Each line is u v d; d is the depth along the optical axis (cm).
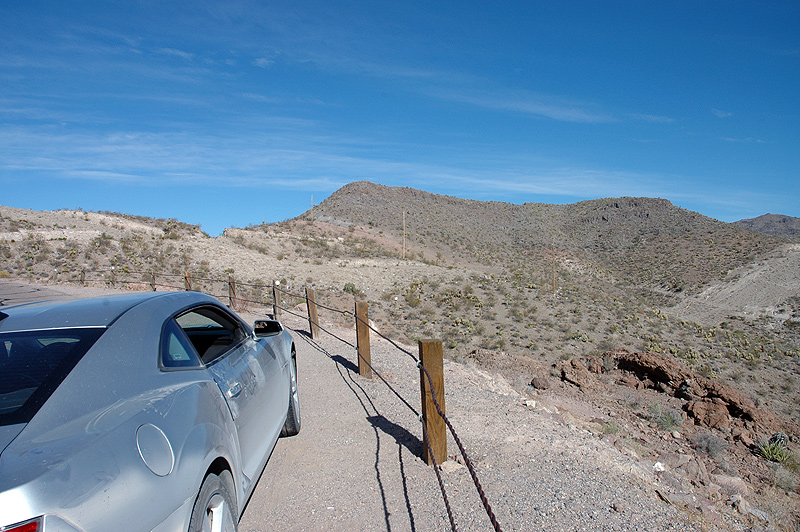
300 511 381
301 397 665
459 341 3297
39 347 240
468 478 445
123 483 192
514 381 1093
